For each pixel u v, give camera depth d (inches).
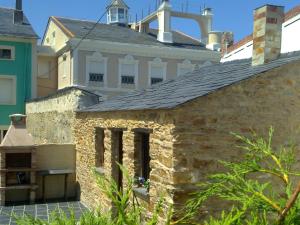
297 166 310.7
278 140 307.6
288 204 144.3
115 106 425.7
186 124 281.4
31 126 919.7
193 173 281.7
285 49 489.4
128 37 1180.5
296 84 313.3
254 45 362.3
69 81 1085.1
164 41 1202.6
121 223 153.9
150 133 320.5
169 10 1211.2
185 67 1182.9
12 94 1077.8
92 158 494.0
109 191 162.9
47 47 1202.6
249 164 169.9
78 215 462.9
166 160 288.4
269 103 305.7
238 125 295.7
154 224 155.5
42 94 1210.0
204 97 285.9
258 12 361.1
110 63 1099.3
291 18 483.5
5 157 526.0
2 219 451.2
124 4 1357.0
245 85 298.4
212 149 287.7
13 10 1201.4
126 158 377.7
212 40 1256.2
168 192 282.2
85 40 1061.1
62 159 569.0
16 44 1080.2
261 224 153.1
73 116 587.5
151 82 1149.7
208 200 283.6
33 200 536.4
